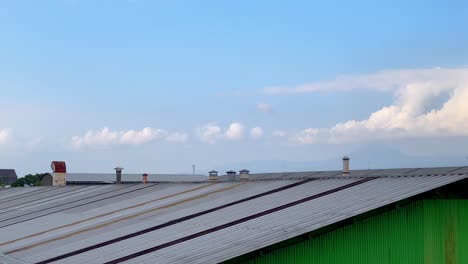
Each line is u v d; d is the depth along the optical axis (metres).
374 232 23.30
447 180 24.56
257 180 41.69
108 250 26.66
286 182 36.75
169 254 23.08
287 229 22.89
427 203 24.25
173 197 41.28
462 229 24.64
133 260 23.44
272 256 21.59
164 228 29.55
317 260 22.25
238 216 28.48
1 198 66.44
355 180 31.50
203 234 25.88
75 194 57.62
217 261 20.55
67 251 28.38
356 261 22.91
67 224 38.25
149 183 55.53
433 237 24.19
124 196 48.06
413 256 23.83
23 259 28.72
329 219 22.94
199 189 43.19
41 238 34.03
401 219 23.80
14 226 42.00
